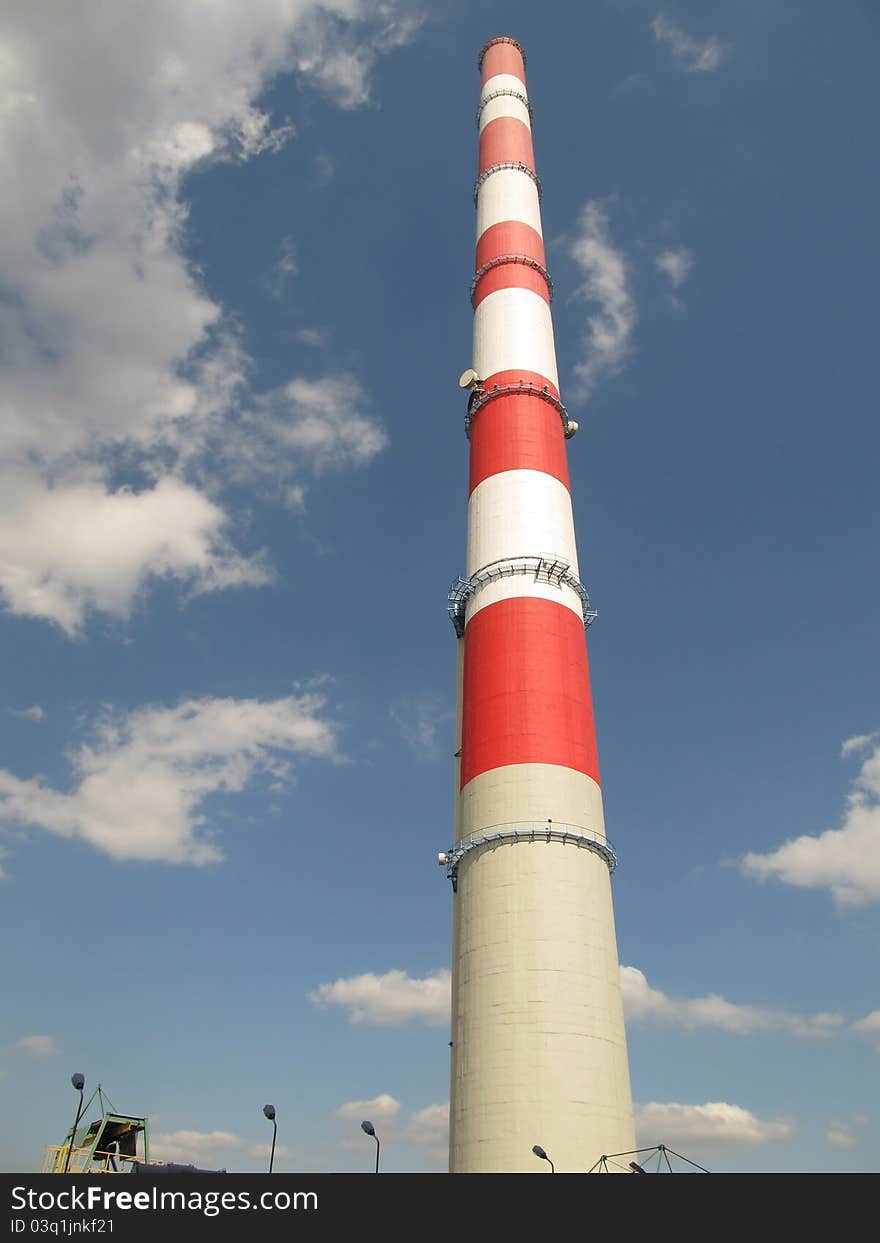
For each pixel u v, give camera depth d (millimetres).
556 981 32750
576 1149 29969
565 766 37156
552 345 51000
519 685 38688
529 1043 31750
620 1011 34250
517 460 44906
